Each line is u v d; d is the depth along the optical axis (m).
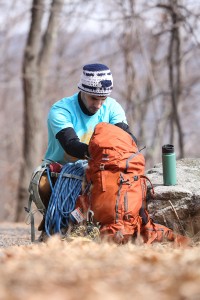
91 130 15.87
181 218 16.00
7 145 78.62
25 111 47.69
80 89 15.62
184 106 72.50
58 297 7.59
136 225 14.35
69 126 15.48
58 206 15.01
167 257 10.45
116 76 66.75
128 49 63.47
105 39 65.00
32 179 15.63
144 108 64.44
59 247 12.18
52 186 15.46
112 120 16.05
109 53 68.50
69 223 14.71
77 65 72.69
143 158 14.70
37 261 9.84
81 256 10.46
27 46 47.62
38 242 15.27
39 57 48.16
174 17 48.06
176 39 54.59
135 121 63.72
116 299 7.61
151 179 16.95
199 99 72.50
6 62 79.31
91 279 8.59
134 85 64.50
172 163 16.38
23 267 9.28
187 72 69.88
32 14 47.47
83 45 73.19
